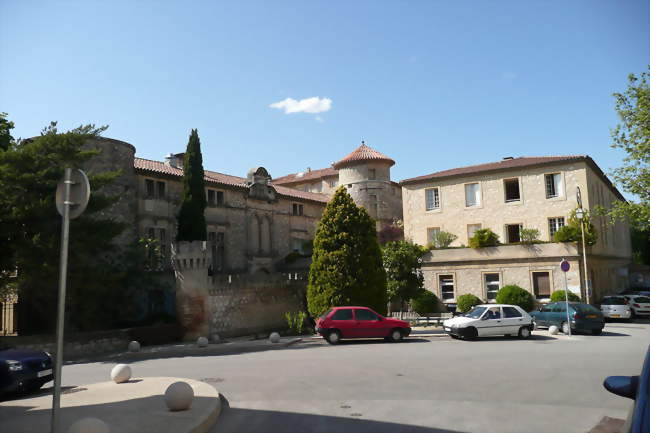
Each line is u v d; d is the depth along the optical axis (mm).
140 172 31250
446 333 23391
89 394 10773
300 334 27188
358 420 8594
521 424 8234
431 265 34094
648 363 4680
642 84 26328
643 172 26500
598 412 8953
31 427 8039
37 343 20359
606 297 29250
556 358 15086
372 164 52281
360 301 25719
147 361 18031
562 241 30203
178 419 8273
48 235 20109
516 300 29438
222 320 26594
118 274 23031
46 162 20938
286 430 8086
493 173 36531
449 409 9266
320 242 26828
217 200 37625
